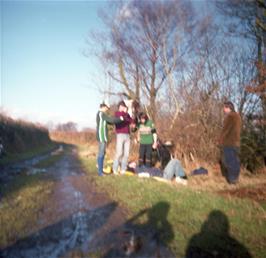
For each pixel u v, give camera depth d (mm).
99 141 8508
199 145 10484
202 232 3867
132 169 9203
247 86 9414
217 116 10414
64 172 9844
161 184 6645
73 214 4684
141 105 14555
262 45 10922
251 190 6434
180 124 11047
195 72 11250
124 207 5047
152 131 9656
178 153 10773
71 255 3254
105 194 6023
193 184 7523
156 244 3572
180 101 11531
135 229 4035
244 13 13281
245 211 4695
